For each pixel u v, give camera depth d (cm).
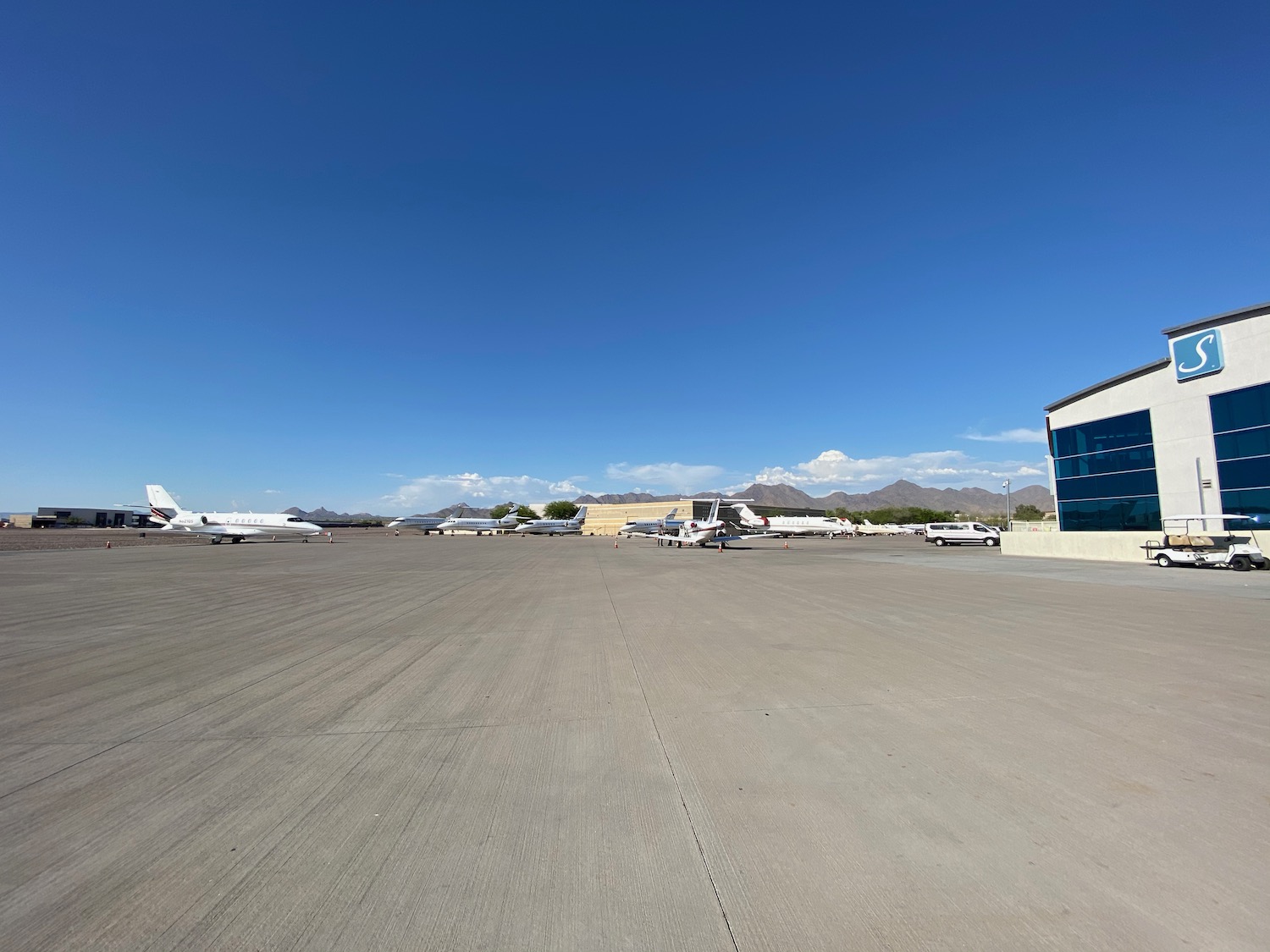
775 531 7394
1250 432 2248
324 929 254
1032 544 2988
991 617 1090
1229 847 308
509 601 1363
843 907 263
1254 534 2152
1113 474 2733
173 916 262
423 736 493
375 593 1520
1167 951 232
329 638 926
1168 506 2500
